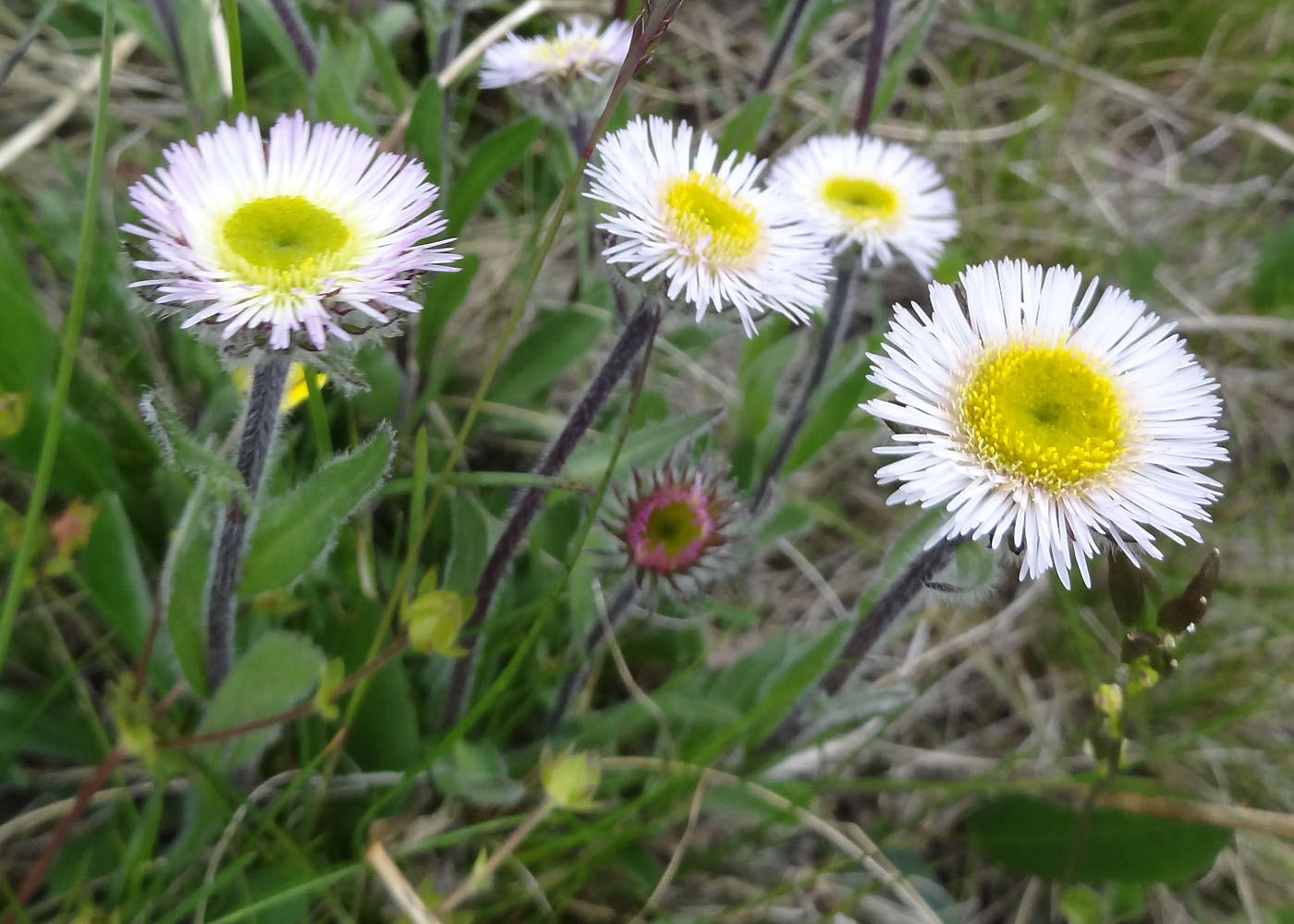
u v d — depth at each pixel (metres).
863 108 0.14
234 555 0.08
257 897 0.09
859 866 0.11
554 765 0.08
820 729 0.11
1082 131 0.21
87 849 0.09
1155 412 0.08
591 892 0.10
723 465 0.11
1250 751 0.12
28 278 0.10
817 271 0.10
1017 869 0.11
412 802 0.11
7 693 0.09
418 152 0.11
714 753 0.10
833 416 0.12
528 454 0.14
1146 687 0.08
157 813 0.08
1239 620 0.14
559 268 0.16
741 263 0.09
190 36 0.13
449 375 0.14
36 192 0.13
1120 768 0.09
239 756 0.09
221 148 0.08
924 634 0.14
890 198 0.13
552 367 0.13
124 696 0.08
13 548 0.08
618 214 0.09
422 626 0.08
